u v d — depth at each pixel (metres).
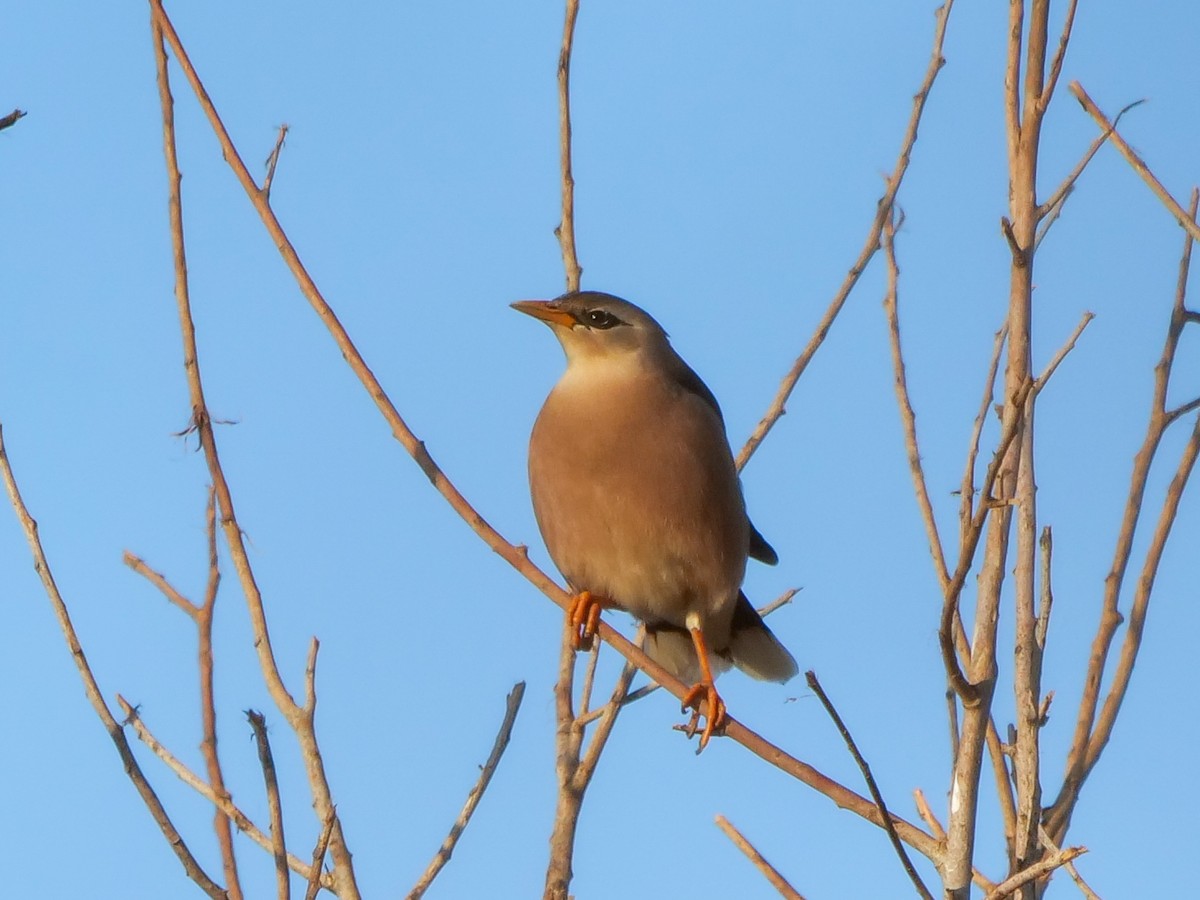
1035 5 8.57
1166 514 9.54
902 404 9.69
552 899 9.05
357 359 9.62
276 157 9.97
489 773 9.21
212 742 9.33
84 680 8.34
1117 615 9.12
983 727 7.23
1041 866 6.79
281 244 9.70
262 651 8.55
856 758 7.23
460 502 9.64
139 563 9.72
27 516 8.54
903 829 7.79
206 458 8.99
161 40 9.74
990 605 7.43
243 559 8.75
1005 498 7.57
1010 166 8.82
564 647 10.20
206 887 8.03
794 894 8.47
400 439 9.59
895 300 10.12
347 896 8.09
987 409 9.01
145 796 8.16
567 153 10.93
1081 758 8.71
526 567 9.53
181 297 9.23
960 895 7.07
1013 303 7.86
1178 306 9.88
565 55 11.00
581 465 11.91
